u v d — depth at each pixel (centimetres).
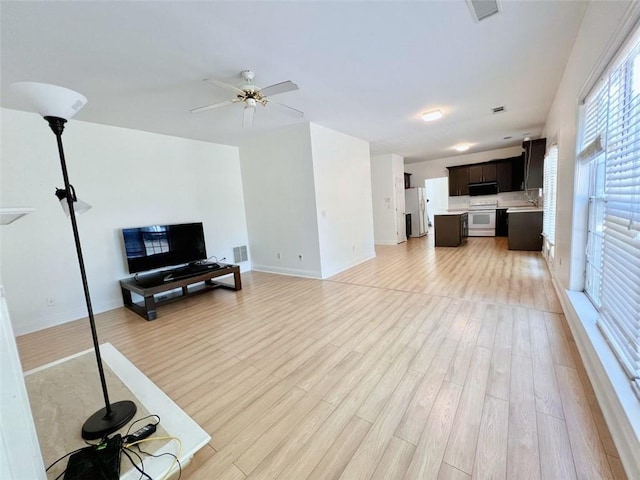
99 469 116
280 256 519
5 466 91
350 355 225
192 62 233
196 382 203
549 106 409
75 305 351
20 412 96
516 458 127
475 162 827
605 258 182
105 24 180
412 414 158
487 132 560
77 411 161
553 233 397
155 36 196
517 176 752
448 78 297
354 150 548
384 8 184
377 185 771
